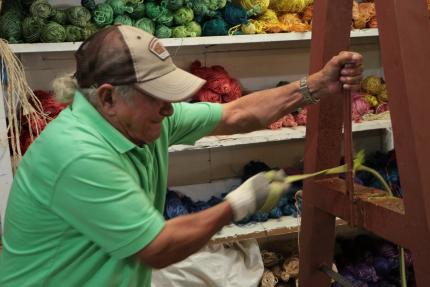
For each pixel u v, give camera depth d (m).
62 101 1.01
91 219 0.85
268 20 2.05
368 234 2.65
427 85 0.83
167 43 1.88
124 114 0.89
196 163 2.42
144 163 1.01
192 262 2.04
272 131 2.13
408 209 0.86
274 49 2.43
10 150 1.78
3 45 1.69
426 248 0.83
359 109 2.21
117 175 0.86
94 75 0.87
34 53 2.08
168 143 1.17
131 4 1.88
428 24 0.83
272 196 0.94
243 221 2.14
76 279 0.96
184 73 0.92
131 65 0.84
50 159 0.86
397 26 0.82
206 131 1.24
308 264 1.23
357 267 2.34
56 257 0.94
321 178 1.17
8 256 1.00
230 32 2.00
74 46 1.81
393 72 0.84
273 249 2.51
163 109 0.92
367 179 2.29
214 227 0.91
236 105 1.26
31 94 1.75
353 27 2.16
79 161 0.83
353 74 1.02
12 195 0.96
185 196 2.32
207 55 2.32
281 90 1.19
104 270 0.95
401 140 0.85
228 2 2.05
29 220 0.92
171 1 1.88
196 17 1.99
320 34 1.09
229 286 2.10
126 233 0.85
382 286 2.39
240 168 2.50
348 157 1.02
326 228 1.21
